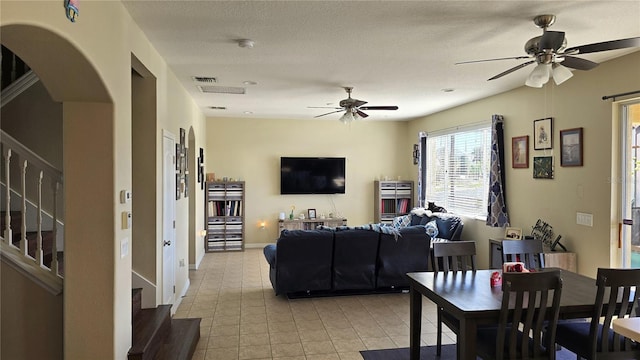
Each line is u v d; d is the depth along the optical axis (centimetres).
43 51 200
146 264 368
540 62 293
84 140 249
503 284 245
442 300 276
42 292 261
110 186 251
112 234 252
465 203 674
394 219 818
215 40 344
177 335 349
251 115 797
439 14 289
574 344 277
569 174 454
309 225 830
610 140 404
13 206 364
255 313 450
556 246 466
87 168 249
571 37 336
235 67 430
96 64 223
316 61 409
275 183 845
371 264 504
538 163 500
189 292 529
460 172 687
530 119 512
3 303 259
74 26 197
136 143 366
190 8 277
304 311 456
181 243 505
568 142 454
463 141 678
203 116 773
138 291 353
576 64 301
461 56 392
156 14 286
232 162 829
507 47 363
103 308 252
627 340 259
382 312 454
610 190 405
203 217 760
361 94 580
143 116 367
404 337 387
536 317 256
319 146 862
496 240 519
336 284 496
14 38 185
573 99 448
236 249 802
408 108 707
